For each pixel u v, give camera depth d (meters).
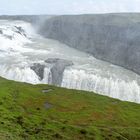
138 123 123.00
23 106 119.62
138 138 106.38
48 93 146.75
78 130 98.81
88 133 98.69
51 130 92.12
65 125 100.56
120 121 122.31
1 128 76.31
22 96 131.50
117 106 142.12
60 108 126.44
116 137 101.62
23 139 73.31
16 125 85.44
